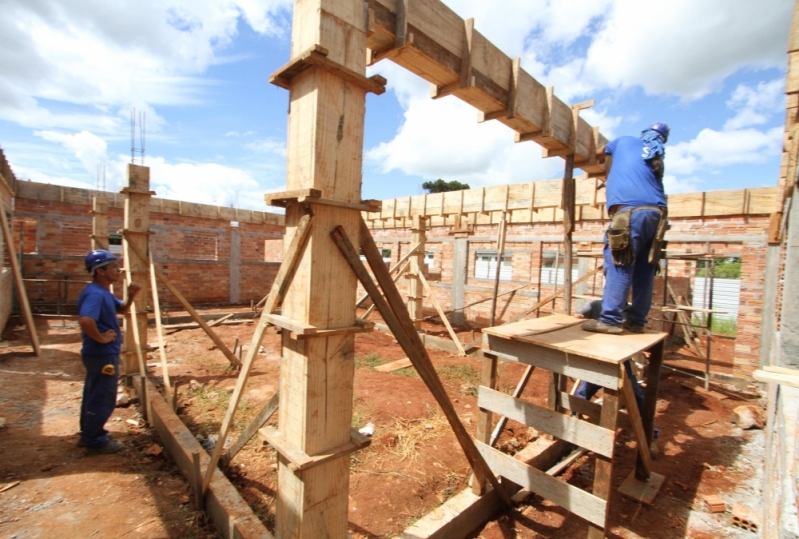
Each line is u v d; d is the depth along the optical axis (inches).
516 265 427.5
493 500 131.3
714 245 311.7
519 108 124.9
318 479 70.7
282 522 74.0
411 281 381.4
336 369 71.7
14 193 392.2
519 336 121.1
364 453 152.1
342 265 71.4
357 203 71.6
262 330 77.8
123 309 166.7
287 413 72.9
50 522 105.7
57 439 151.4
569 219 168.7
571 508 109.2
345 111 69.8
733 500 143.5
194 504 117.1
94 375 140.2
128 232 197.5
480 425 132.8
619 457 173.8
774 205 257.3
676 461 170.9
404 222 469.4
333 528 74.4
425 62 96.2
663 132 136.3
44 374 226.7
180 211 502.6
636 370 241.1
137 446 150.4
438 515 115.8
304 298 67.3
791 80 133.1
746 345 278.8
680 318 350.0
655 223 131.2
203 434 161.8
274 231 593.0
